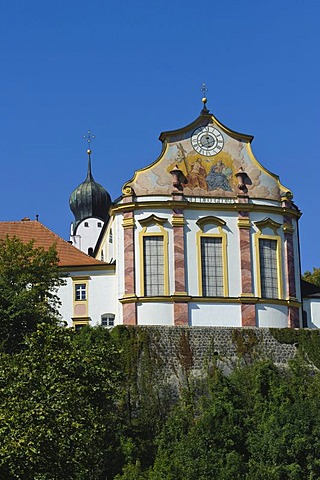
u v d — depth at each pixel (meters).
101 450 68.44
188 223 100.12
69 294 102.69
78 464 57.44
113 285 102.75
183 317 97.75
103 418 68.88
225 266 100.00
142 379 89.00
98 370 60.16
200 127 103.38
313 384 88.94
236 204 101.19
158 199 100.19
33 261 92.31
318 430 79.00
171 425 82.69
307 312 104.56
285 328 94.44
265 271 101.12
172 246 99.31
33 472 52.53
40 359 58.28
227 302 98.88
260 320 99.31
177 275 98.69
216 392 85.00
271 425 80.19
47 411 53.91
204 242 100.19
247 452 79.81
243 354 92.56
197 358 91.44
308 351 93.75
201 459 77.25
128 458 78.25
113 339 90.56
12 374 56.72
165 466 74.69
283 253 102.56
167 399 87.62
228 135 103.75
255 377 86.50
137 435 82.75
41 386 55.97
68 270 103.06
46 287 90.19
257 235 101.50
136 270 98.69
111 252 107.19
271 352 93.31
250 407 84.12
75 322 102.00
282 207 103.00
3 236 110.56
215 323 98.31
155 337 91.25
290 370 91.75
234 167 103.12
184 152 102.31
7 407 54.25
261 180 103.25
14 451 51.12
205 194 101.38
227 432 79.94
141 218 99.69
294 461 78.00
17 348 79.19
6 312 80.00
